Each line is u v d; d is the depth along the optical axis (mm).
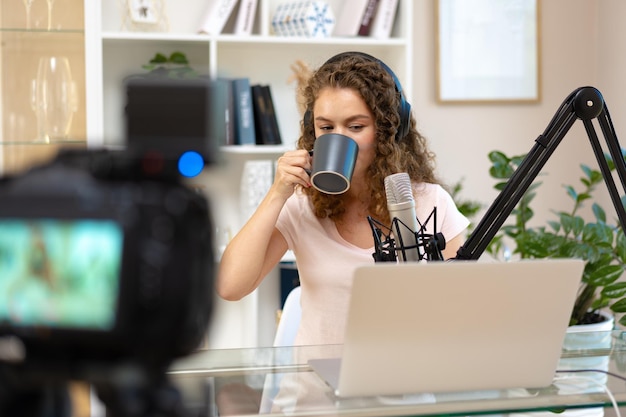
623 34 3578
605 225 2541
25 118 2883
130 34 3066
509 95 3725
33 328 552
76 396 598
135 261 544
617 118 3645
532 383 1115
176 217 552
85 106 2955
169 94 568
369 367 1054
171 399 597
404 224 1304
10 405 579
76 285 550
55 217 554
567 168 3816
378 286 1003
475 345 1073
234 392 1084
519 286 1050
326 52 3445
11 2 2881
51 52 2920
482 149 3727
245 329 3361
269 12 3469
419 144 1938
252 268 1743
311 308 1823
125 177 570
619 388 1120
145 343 552
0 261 561
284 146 3248
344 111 1688
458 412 1024
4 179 582
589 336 1437
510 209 1282
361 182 1794
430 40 3656
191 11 3344
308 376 1162
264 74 3445
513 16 3701
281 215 1860
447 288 1026
